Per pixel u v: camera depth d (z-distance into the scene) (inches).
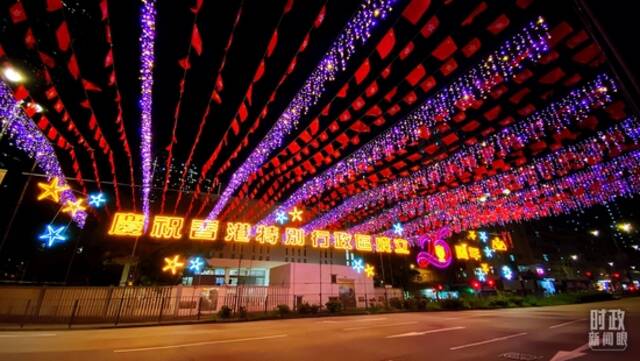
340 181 544.4
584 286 1808.6
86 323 505.0
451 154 498.6
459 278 1535.4
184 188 835.4
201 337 343.9
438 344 285.6
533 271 1644.9
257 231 796.6
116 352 257.4
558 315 562.9
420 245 1098.1
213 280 888.3
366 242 978.1
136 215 682.8
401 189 639.8
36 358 230.7
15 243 649.6
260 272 986.7
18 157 644.7
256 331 400.5
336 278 918.4
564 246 1969.7
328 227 999.0
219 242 762.8
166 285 702.5
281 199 924.6
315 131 321.7
